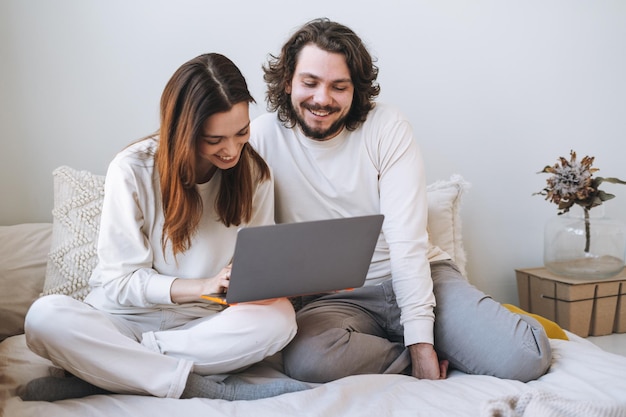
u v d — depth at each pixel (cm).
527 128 286
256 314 155
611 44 295
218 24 245
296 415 133
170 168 156
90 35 233
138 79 239
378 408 136
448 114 274
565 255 265
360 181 188
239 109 151
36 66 230
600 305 262
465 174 279
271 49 250
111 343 144
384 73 264
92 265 206
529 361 161
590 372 159
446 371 173
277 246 142
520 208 289
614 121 299
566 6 287
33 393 145
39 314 143
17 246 217
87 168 237
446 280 187
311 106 177
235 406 137
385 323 188
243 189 167
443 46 270
